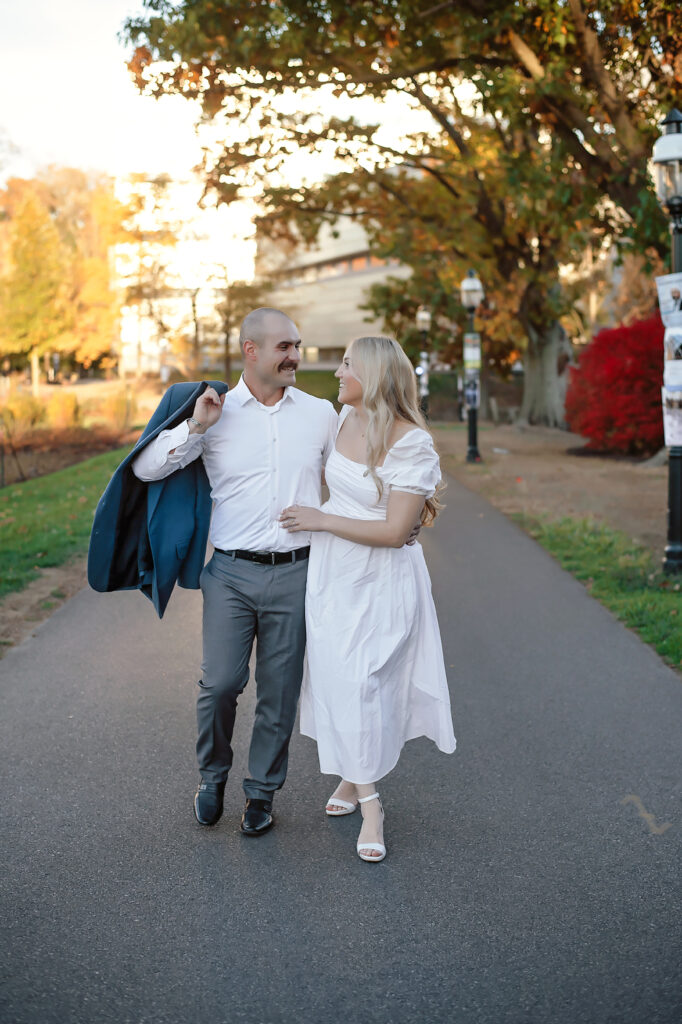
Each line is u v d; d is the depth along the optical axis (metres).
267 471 3.96
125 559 4.10
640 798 4.38
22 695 5.90
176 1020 2.84
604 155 15.85
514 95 15.34
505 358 40.12
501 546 11.28
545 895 3.54
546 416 32.97
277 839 4.05
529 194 17.48
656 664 6.49
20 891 3.59
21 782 4.59
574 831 4.07
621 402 21.75
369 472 3.79
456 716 5.52
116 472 3.90
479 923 3.36
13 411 30.97
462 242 29.80
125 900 3.53
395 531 3.78
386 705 3.95
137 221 42.56
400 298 41.72
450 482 18.17
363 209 33.53
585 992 2.95
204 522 4.09
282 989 2.99
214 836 4.07
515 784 4.57
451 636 7.28
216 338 47.19
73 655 6.81
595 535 11.62
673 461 8.97
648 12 13.61
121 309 55.12
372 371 3.80
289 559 4.03
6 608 8.19
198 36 15.27
